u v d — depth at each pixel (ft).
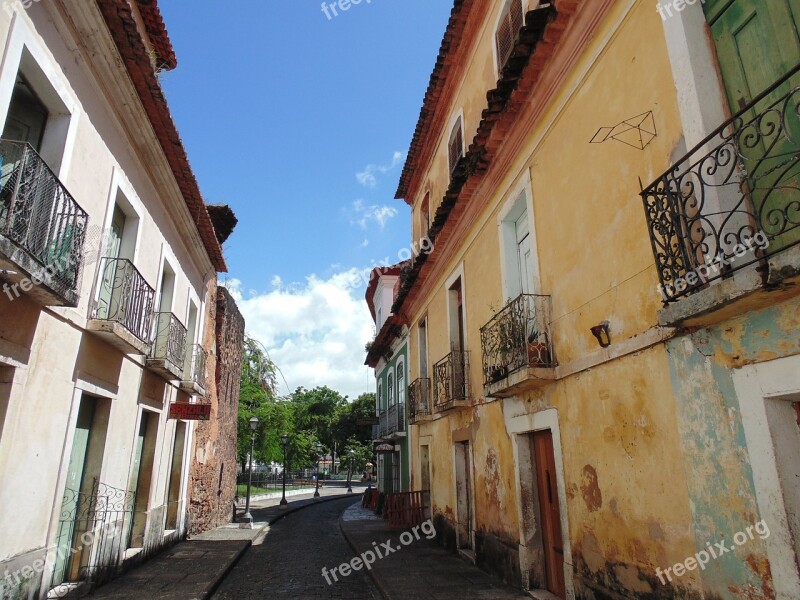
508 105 21.06
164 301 32.71
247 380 99.66
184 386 35.58
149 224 27.48
